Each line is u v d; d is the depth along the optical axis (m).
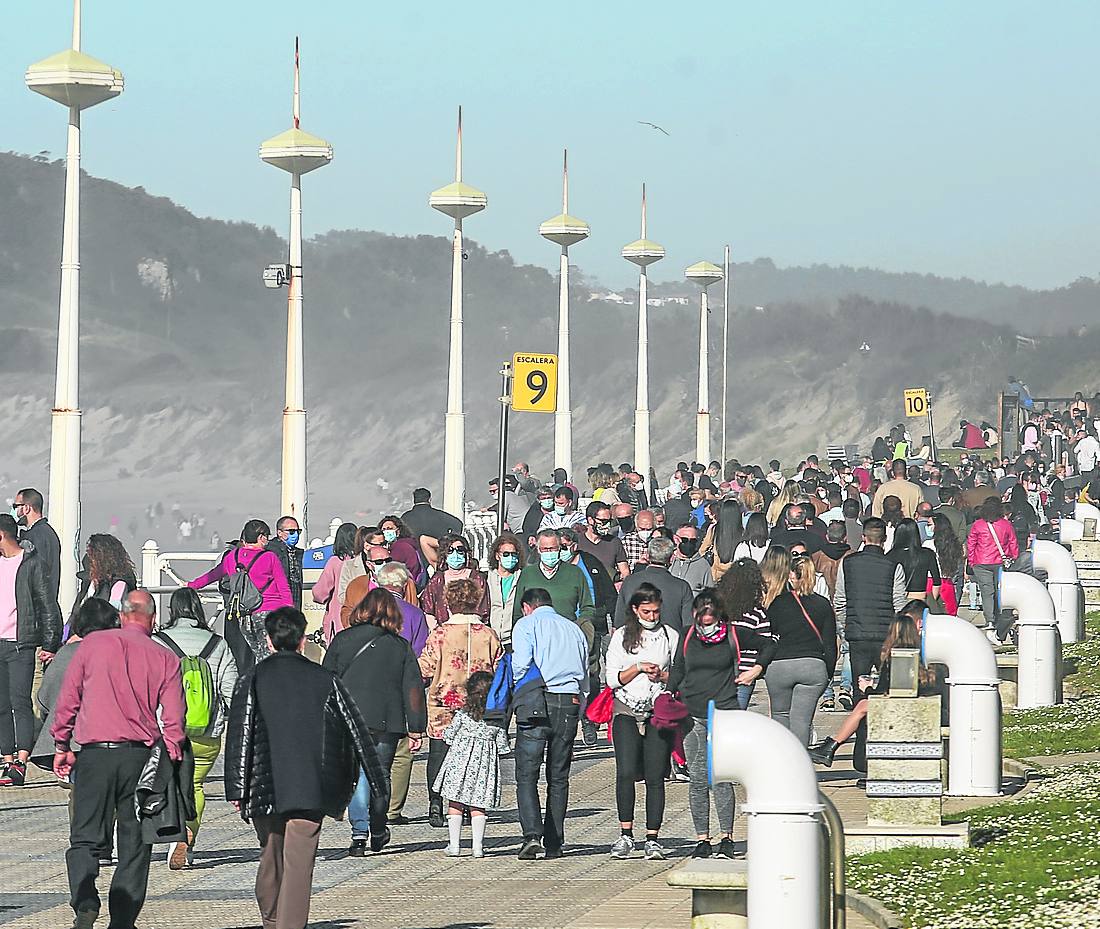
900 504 76.19
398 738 43.81
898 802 39.69
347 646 43.38
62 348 82.44
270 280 99.25
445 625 46.75
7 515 53.66
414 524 70.31
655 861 42.59
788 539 70.06
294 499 99.25
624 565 65.50
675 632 42.97
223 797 53.50
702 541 79.12
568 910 36.50
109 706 34.09
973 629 47.91
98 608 38.38
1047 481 154.50
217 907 37.25
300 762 32.03
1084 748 55.81
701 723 41.81
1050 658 65.88
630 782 43.03
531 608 43.50
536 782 43.12
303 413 99.56
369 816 43.91
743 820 48.94
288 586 57.53
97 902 34.06
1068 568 80.50
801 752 27.59
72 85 80.38
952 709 47.88
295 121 99.19
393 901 37.75
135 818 34.28
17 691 53.69
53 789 53.97
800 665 49.81
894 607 58.69
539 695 43.03
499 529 82.75
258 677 32.53
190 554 90.00
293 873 32.12
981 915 31.95
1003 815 42.75
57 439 82.44
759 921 27.34
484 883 39.91
